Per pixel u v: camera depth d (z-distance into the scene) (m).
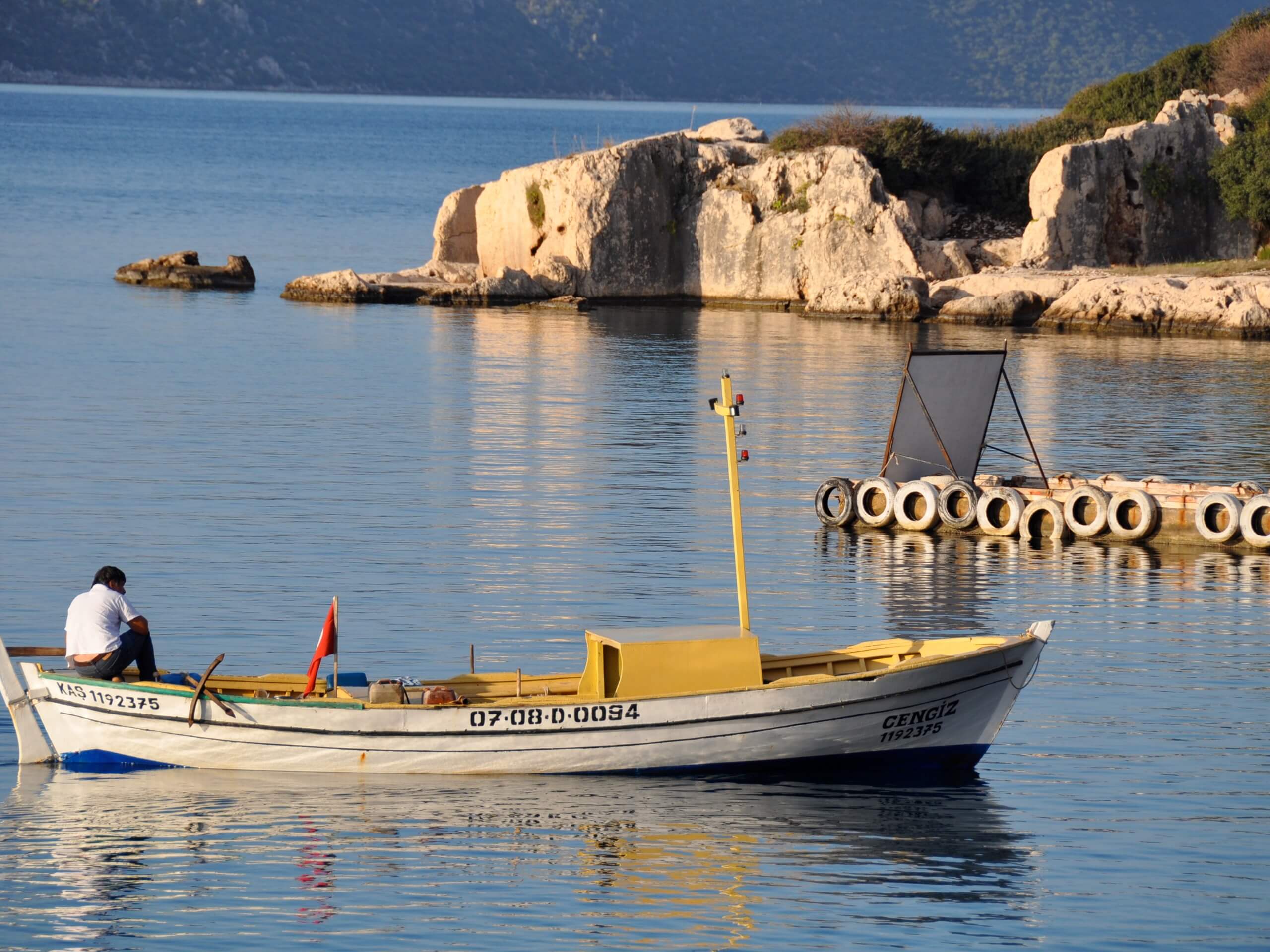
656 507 77.38
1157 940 32.69
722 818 38.75
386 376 123.12
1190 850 37.12
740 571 44.03
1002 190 199.75
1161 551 71.12
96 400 105.88
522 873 35.41
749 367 132.88
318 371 124.38
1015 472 86.94
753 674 41.84
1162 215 187.62
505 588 60.75
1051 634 55.84
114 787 40.22
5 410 100.12
